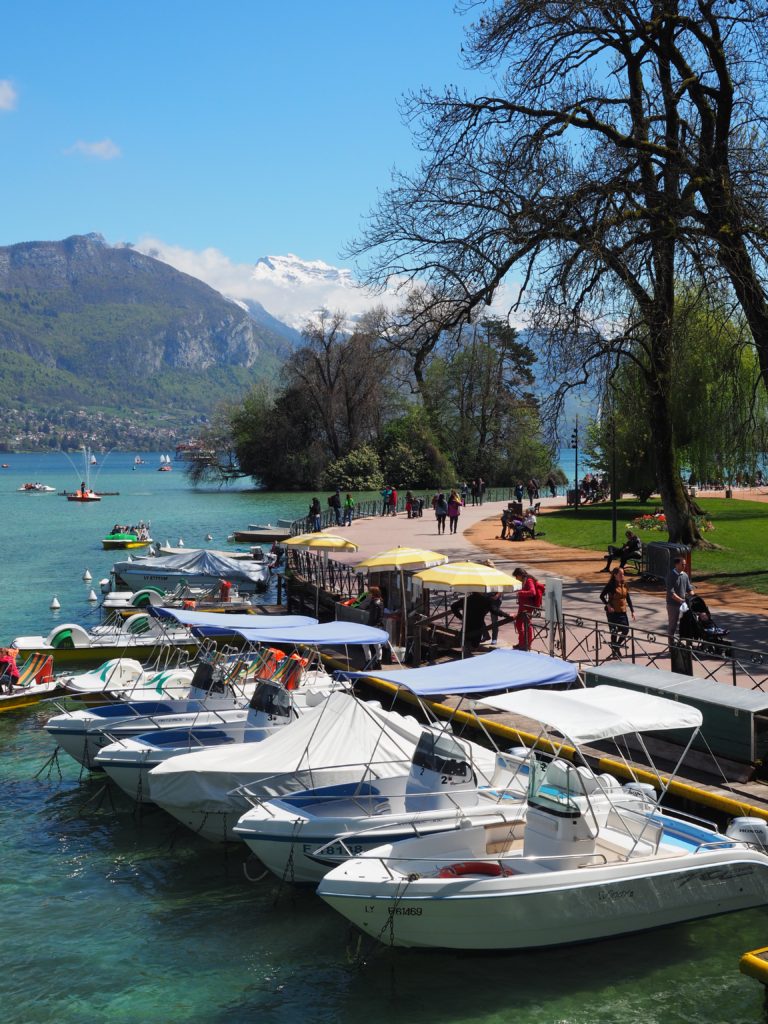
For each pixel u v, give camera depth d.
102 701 19.86
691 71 30.28
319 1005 10.49
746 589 28.98
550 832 11.55
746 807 12.92
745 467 47.75
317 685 19.58
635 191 27.75
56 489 142.88
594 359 31.53
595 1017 10.16
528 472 103.06
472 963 11.24
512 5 29.19
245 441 118.38
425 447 104.75
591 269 27.73
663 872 11.49
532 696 12.97
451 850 12.36
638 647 21.41
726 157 27.98
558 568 34.47
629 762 15.04
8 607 36.16
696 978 10.83
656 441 35.72
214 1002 10.55
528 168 28.16
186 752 15.94
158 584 36.62
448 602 26.33
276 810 13.16
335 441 112.38
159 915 12.64
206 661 19.11
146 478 196.50
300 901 13.05
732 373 32.81
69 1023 10.13
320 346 111.75
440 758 13.24
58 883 13.61
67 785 17.58
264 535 57.62
